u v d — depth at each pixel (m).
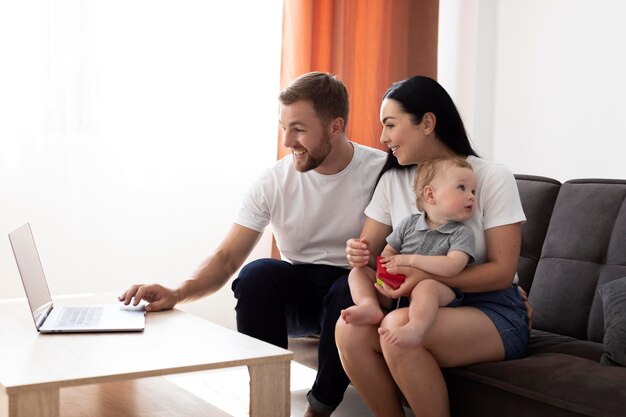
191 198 3.36
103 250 3.17
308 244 2.43
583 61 3.66
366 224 2.20
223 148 3.43
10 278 2.99
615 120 3.54
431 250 1.94
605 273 2.23
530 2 3.88
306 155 2.28
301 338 2.50
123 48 3.17
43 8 3.00
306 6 3.48
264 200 2.43
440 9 4.14
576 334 2.26
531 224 2.48
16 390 1.35
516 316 1.96
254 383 1.61
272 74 3.54
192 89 3.33
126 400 1.91
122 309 2.03
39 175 3.03
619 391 1.59
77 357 1.54
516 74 3.95
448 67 4.12
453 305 1.91
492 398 1.78
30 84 3.00
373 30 3.74
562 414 1.63
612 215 2.30
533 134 3.88
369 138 3.75
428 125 2.06
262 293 2.26
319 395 2.09
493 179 1.98
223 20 3.39
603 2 3.57
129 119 3.20
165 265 3.32
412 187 2.09
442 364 1.87
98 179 3.15
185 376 3.06
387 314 1.97
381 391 1.93
